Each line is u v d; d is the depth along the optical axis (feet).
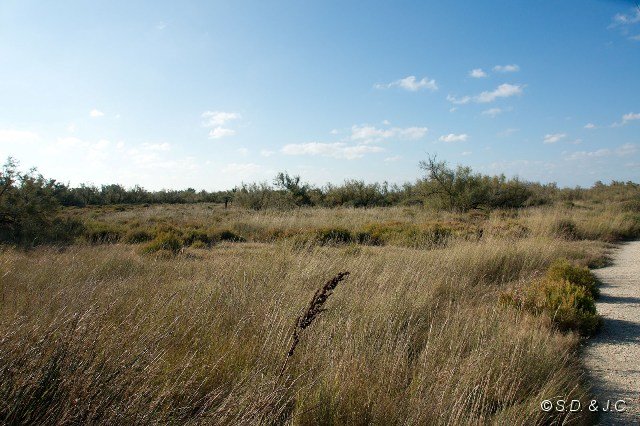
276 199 113.50
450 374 11.29
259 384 10.09
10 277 21.70
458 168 91.97
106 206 143.74
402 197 125.18
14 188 52.19
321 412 10.00
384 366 11.85
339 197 123.44
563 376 12.83
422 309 18.37
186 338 13.56
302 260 26.21
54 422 7.77
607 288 28.50
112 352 9.89
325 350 13.01
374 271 26.04
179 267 26.12
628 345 17.10
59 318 11.31
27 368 8.47
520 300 20.45
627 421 11.16
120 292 17.46
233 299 17.20
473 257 31.48
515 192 94.63
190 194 193.26
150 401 9.02
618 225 58.85
